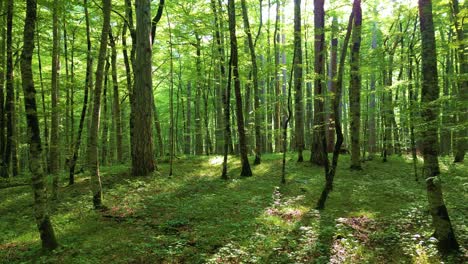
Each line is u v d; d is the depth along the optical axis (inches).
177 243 336.2
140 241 343.6
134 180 603.8
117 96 877.8
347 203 466.6
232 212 433.7
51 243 324.5
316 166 721.6
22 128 1027.3
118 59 1055.6
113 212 436.5
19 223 419.8
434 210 302.2
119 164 876.0
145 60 635.5
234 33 625.0
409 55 652.1
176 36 777.6
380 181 595.5
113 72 792.9
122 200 493.0
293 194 520.4
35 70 908.6
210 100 1311.5
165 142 1603.1
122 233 366.3
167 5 786.8
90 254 313.9
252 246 324.2
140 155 641.0
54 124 488.1
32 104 305.6
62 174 722.2
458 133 735.1
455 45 364.5
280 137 1115.3
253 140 1164.5
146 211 442.6
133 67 705.6
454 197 474.6
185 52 942.4
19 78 782.5
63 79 663.8
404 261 288.4
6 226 410.0
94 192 453.7
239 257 305.1
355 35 529.7
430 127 300.8
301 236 350.0
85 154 1020.5
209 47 911.0
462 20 385.4
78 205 466.6
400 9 713.0
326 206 454.9
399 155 890.7
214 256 306.3
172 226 387.2
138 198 502.0
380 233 346.9
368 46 1024.2
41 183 322.3
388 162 779.4
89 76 698.8
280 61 1135.6
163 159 847.1
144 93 637.9
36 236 369.4
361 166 716.7
